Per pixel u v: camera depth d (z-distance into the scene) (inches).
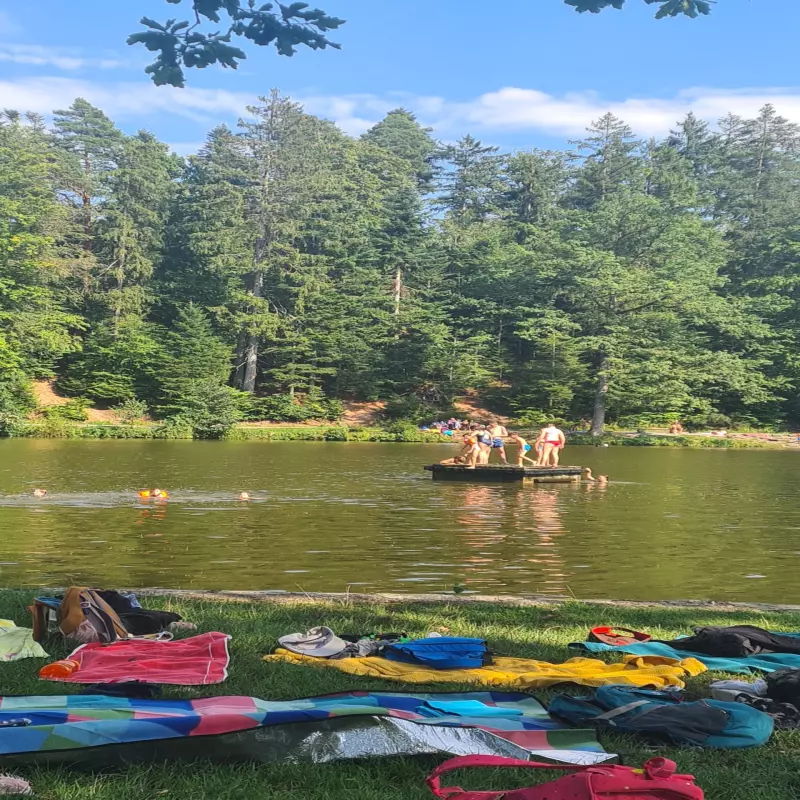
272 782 153.9
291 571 443.5
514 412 2400.3
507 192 3240.7
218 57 221.8
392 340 2405.3
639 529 615.5
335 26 219.9
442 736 167.5
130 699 184.1
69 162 2623.0
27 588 366.9
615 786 135.4
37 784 147.9
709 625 308.0
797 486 967.0
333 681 214.7
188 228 2539.4
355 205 2659.9
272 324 2298.2
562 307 2605.8
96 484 863.7
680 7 217.9
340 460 1269.7
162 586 402.6
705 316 2207.2
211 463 1165.1
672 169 2849.4
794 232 2564.0
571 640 278.5
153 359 2203.5
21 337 2033.7
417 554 500.1
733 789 153.6
